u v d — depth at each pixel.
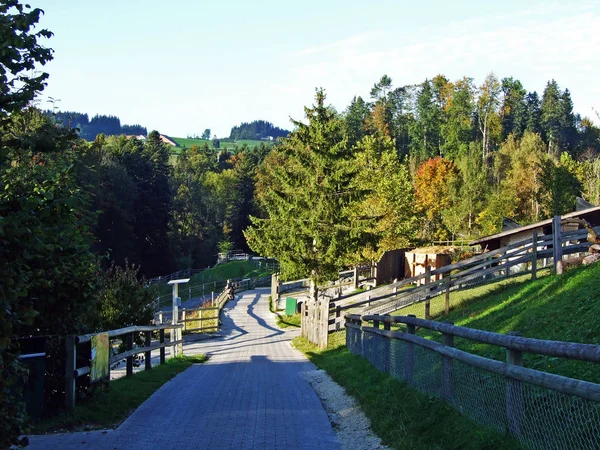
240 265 82.75
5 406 5.76
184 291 65.19
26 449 7.33
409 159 91.56
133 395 10.95
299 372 15.52
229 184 112.44
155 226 78.75
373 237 32.44
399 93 136.38
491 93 123.25
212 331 32.66
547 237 18.45
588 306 9.75
